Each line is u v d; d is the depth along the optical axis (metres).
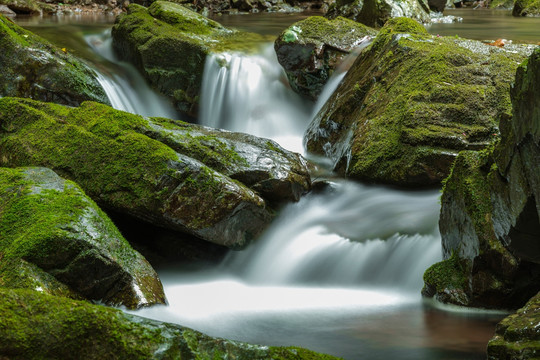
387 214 7.01
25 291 3.35
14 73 9.75
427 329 5.04
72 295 5.13
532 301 4.12
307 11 22.80
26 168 6.50
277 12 22.39
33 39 10.30
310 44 10.73
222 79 11.80
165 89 12.18
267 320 5.34
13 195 5.89
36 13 19.31
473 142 7.26
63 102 9.97
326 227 7.01
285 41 10.75
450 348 4.63
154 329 3.34
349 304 5.77
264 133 11.52
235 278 6.71
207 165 7.09
